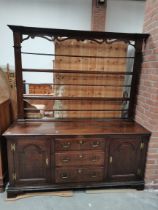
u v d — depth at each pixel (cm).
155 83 186
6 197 191
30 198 191
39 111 229
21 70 208
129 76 242
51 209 178
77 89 228
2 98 214
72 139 186
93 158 194
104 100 233
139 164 203
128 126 214
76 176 197
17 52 201
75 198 194
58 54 214
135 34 204
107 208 181
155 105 189
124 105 243
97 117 241
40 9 464
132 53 236
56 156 189
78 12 473
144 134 193
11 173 187
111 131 195
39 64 495
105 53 221
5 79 222
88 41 214
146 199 195
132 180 207
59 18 473
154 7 187
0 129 191
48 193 197
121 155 198
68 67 220
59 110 229
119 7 483
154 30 188
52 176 194
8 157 182
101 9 463
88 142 189
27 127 202
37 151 185
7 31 469
